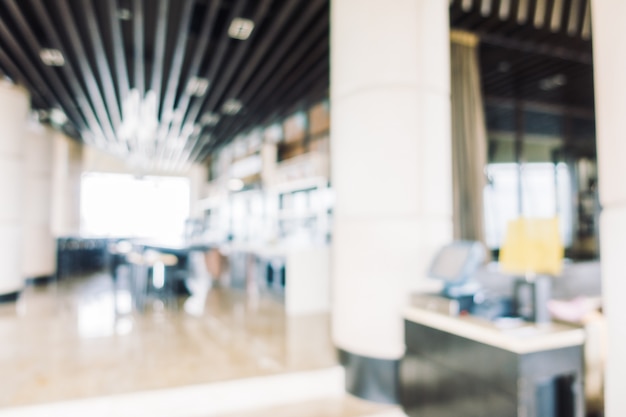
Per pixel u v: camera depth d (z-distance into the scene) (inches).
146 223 585.0
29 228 348.2
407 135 126.4
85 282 355.9
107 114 387.2
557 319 98.0
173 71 270.2
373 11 129.6
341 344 139.6
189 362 146.9
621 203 62.6
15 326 199.0
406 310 118.6
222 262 352.5
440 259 116.0
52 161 373.1
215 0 182.9
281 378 132.3
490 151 391.9
